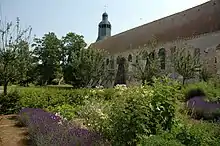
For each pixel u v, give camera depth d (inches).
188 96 518.9
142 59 1185.4
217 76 820.0
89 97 445.4
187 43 1082.7
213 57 951.0
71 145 203.8
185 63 869.8
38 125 267.6
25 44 581.9
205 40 1006.4
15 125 346.9
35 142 245.6
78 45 1827.0
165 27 1309.1
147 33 1439.5
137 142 197.2
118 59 1592.0
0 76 514.3
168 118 224.2
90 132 226.1
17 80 553.0
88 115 274.8
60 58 1850.4
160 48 1211.9
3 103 478.0
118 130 203.3
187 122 249.8
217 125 253.3
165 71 1056.8
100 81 1407.5
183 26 1183.6
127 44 1573.6
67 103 504.7
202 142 199.2
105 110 259.1
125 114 205.5
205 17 1087.6
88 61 1259.8
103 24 2239.2
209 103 410.3
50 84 1807.3
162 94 227.9
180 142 187.9
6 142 260.4
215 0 1078.4
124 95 231.0
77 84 1317.7
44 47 1817.2
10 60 523.5
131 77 1408.7
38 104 494.3
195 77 879.7
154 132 208.5
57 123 274.7
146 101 221.3
